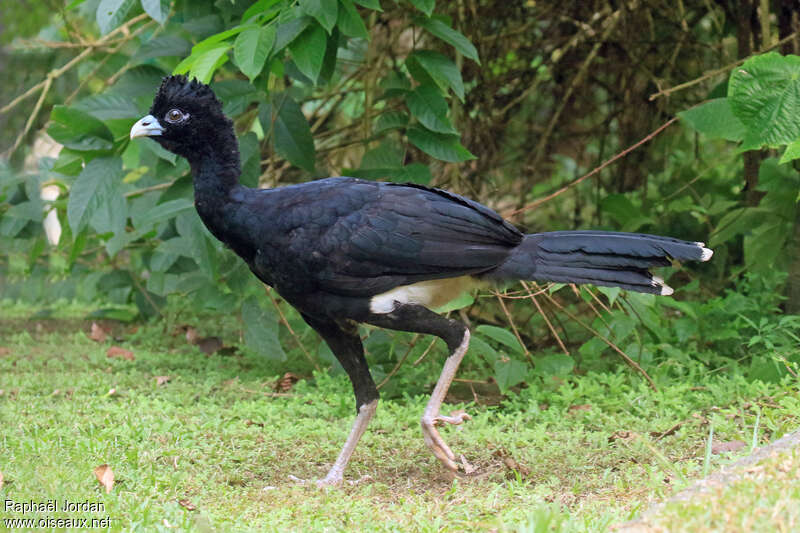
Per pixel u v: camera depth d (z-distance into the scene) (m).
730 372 10.25
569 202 15.81
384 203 7.54
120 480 7.11
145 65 10.70
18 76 15.67
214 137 7.77
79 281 15.12
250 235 7.63
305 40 9.09
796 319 10.00
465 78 13.23
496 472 7.59
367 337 10.56
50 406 9.47
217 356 12.32
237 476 7.53
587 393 9.60
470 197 12.73
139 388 10.46
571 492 6.84
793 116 8.86
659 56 13.79
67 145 10.08
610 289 9.45
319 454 8.30
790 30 11.58
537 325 12.98
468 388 10.81
